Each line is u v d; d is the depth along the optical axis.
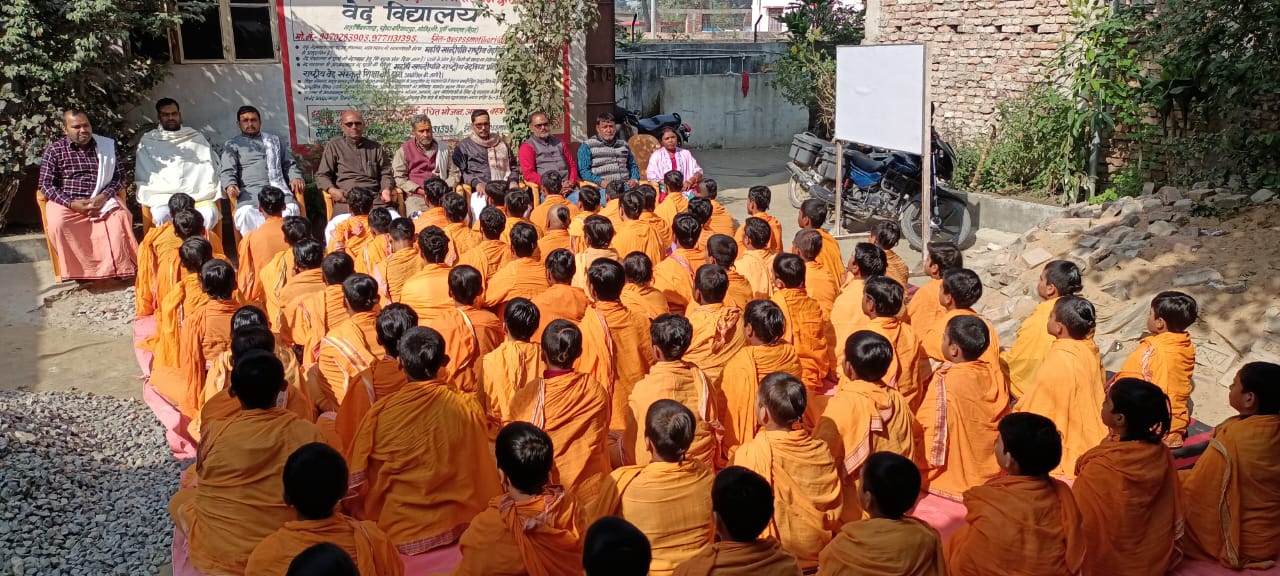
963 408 4.46
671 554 3.37
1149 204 8.26
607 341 4.73
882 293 4.67
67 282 8.14
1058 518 3.34
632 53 21.34
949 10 11.55
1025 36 10.68
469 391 4.81
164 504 4.68
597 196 7.67
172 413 5.54
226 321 5.18
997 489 3.41
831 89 15.44
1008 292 7.82
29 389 6.10
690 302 6.19
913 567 2.93
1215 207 7.93
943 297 5.28
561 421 3.98
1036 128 10.12
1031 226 9.87
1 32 8.05
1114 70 9.59
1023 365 5.38
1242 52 8.49
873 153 10.54
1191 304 4.64
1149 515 3.65
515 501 3.22
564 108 11.37
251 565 2.99
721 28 43.47
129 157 9.23
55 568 4.05
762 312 4.42
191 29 9.65
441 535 3.97
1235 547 3.86
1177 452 4.59
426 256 5.81
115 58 8.70
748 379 4.40
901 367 4.69
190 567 3.79
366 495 4.10
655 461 3.43
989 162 10.73
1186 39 8.77
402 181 9.23
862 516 4.10
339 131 10.35
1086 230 8.11
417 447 3.91
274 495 3.62
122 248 8.12
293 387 4.31
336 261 5.40
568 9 10.51
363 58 10.30
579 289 5.38
